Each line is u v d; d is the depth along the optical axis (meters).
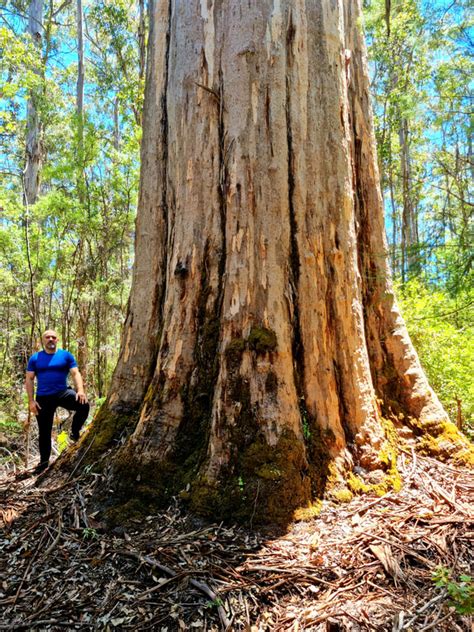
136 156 10.55
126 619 2.34
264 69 3.59
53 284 10.62
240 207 3.54
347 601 2.39
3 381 10.45
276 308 3.46
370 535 2.88
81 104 15.64
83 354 10.42
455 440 3.94
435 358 6.04
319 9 3.82
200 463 3.34
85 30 19.16
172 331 3.67
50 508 3.34
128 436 3.74
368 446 3.57
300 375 3.55
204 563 2.67
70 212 9.84
